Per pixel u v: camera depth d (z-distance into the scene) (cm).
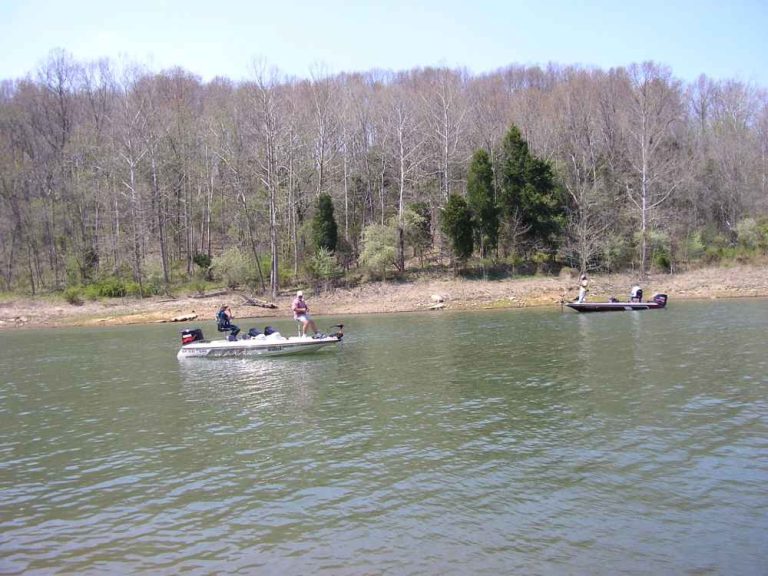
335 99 6894
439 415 1520
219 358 2627
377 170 6938
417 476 1121
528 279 5531
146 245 6022
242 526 950
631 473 1096
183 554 870
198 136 6869
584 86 7812
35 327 4462
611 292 5081
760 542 848
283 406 1692
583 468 1127
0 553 892
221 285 5566
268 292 5331
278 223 5975
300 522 955
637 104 6738
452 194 5700
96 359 2738
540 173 5878
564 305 4653
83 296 5188
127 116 6166
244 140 6806
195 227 6994
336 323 4016
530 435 1328
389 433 1388
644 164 5638
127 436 1462
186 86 8725
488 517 945
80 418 1653
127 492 1109
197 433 1460
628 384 1764
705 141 7581
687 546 844
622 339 2673
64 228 6228
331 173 6512
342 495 1050
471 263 5875
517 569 798
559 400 1616
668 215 6031
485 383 1866
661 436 1286
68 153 6341
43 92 6950
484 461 1183
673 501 980
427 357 2405
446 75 7425
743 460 1140
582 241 5534
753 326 2936
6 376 2359
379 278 5625
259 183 6519
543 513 952
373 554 848
